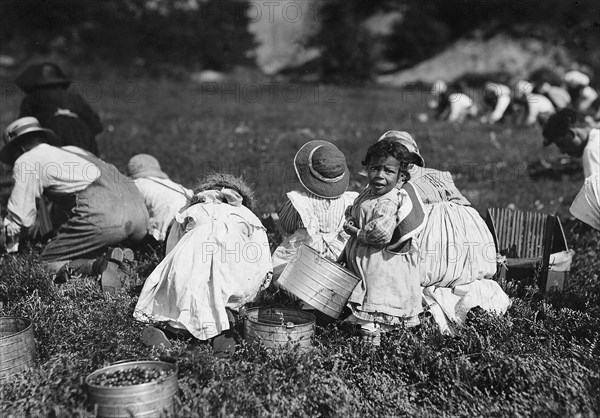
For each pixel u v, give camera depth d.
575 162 12.12
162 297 5.05
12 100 20.19
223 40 36.00
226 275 5.01
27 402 4.09
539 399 4.18
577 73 14.63
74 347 4.82
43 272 6.00
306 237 5.74
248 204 5.69
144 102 23.28
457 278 5.47
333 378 4.39
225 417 3.88
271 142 14.74
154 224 6.94
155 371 4.21
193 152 13.32
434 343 4.91
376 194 4.94
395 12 39.41
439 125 18.19
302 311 5.11
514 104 18.86
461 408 4.25
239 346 4.93
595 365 4.58
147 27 33.91
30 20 30.00
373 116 20.25
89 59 32.00
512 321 5.32
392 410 4.21
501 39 34.59
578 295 5.98
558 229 6.21
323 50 36.19
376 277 4.91
